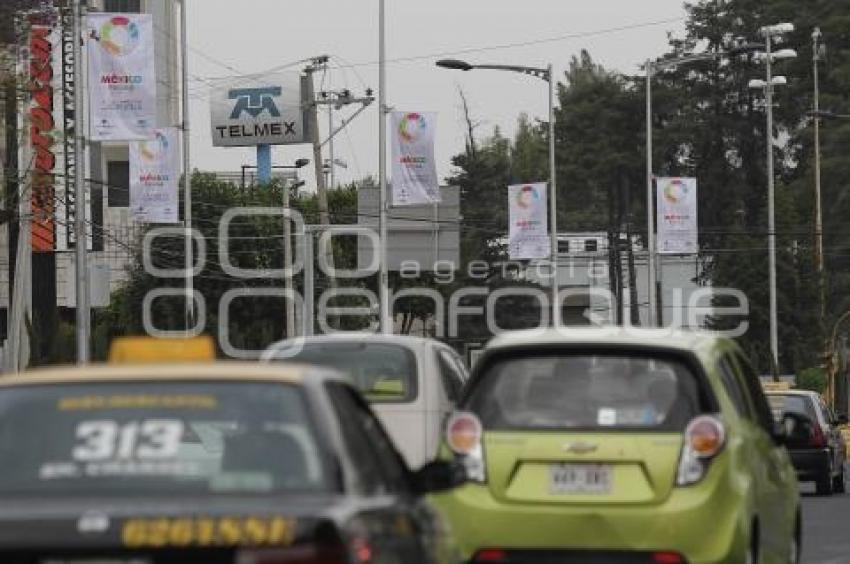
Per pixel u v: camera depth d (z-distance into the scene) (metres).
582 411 28.53
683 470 28.00
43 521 16.80
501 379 29.11
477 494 28.44
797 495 34.97
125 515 16.81
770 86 157.62
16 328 95.12
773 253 155.88
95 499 17.61
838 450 77.75
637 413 28.39
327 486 17.97
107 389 19.08
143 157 104.06
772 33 157.75
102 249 155.75
